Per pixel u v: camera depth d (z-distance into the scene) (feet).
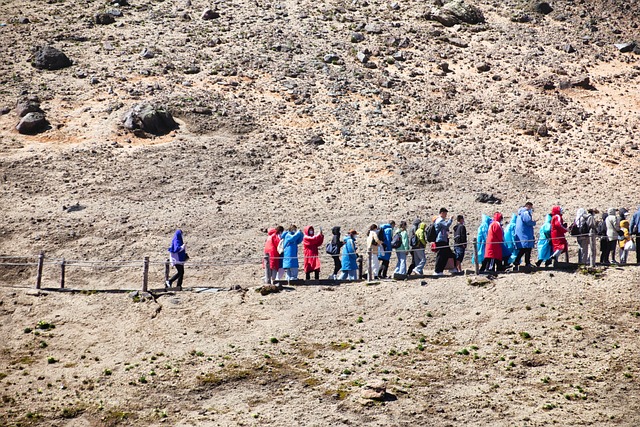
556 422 56.08
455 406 58.49
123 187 109.40
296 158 119.75
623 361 62.75
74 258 92.32
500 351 65.10
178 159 116.78
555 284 73.00
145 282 76.43
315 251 77.41
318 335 68.64
